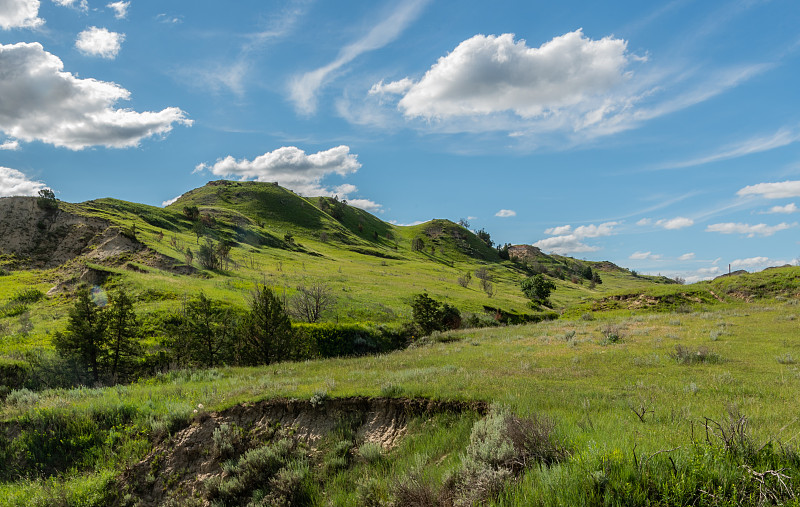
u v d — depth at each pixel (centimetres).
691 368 1284
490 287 9531
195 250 7981
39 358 2028
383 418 970
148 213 11562
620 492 441
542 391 1013
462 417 884
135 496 895
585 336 2167
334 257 12744
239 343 2434
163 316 3219
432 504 556
